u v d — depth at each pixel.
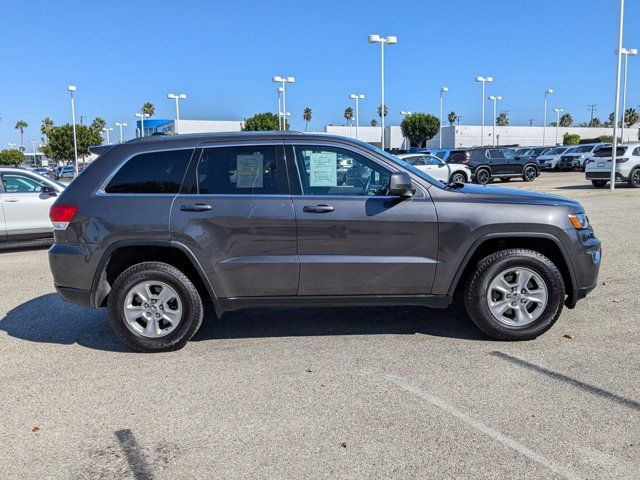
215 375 4.37
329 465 3.09
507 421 3.53
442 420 3.56
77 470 3.11
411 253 4.77
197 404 3.87
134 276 4.79
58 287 4.93
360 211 4.71
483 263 4.84
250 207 4.71
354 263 4.73
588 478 2.92
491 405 3.74
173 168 4.85
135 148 4.92
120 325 4.83
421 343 4.97
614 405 3.71
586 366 4.37
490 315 4.89
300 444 3.32
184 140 4.91
